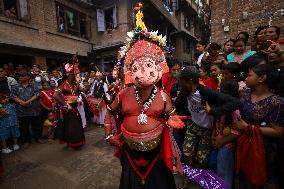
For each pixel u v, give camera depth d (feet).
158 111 6.89
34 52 32.22
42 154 16.22
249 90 7.46
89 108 24.62
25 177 12.62
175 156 7.26
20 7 31.01
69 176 12.51
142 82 6.52
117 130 7.73
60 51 36.32
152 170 7.20
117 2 43.78
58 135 16.88
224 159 8.21
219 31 25.18
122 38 44.01
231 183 8.16
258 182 6.68
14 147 17.42
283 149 6.93
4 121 16.61
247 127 6.89
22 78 18.67
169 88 12.52
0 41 26.89
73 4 40.75
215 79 12.02
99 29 45.91
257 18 22.44
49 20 35.78
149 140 6.79
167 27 58.54
